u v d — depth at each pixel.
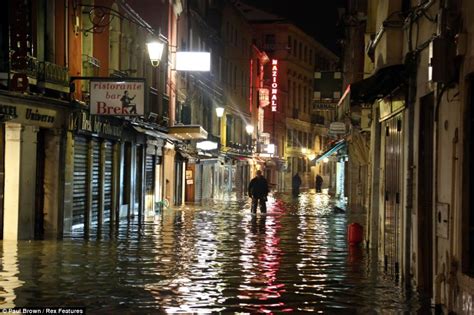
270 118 74.94
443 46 9.10
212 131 49.50
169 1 33.84
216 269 13.70
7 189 17.81
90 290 11.09
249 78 64.81
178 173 38.75
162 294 10.94
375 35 15.53
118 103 19.83
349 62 37.97
